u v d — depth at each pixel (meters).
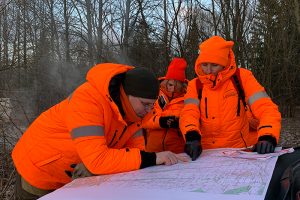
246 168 1.05
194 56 7.65
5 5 4.72
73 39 9.56
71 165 1.41
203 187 0.87
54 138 1.41
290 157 1.13
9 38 6.21
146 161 1.31
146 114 1.53
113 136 1.47
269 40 11.05
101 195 0.91
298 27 7.79
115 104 1.29
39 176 1.47
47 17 8.77
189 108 1.93
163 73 8.30
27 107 7.43
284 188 0.79
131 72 1.32
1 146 3.97
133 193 0.89
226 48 1.83
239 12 7.91
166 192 0.86
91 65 9.26
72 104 1.26
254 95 1.76
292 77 12.30
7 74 4.77
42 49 7.56
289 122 11.59
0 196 3.22
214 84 1.93
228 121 1.91
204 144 2.03
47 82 8.36
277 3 9.84
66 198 0.93
